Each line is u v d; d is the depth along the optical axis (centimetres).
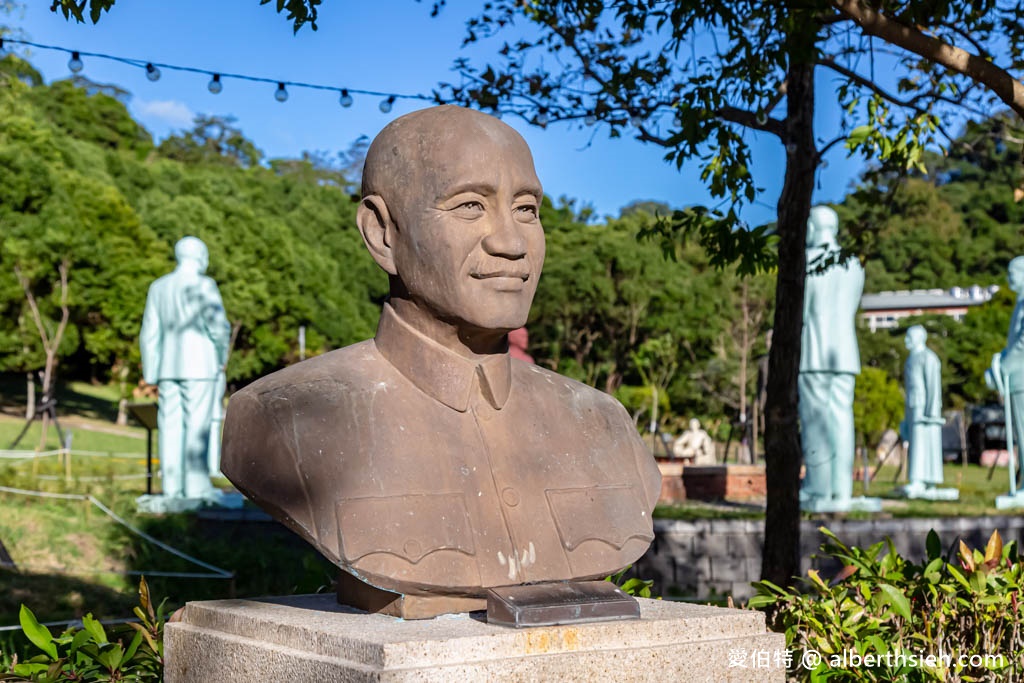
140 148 4197
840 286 1277
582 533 350
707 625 334
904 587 460
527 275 347
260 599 381
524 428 362
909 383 1577
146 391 2750
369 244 361
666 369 3091
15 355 2498
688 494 1447
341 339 3312
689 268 3225
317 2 438
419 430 342
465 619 323
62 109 3859
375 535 319
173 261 2953
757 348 3025
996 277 4275
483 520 335
